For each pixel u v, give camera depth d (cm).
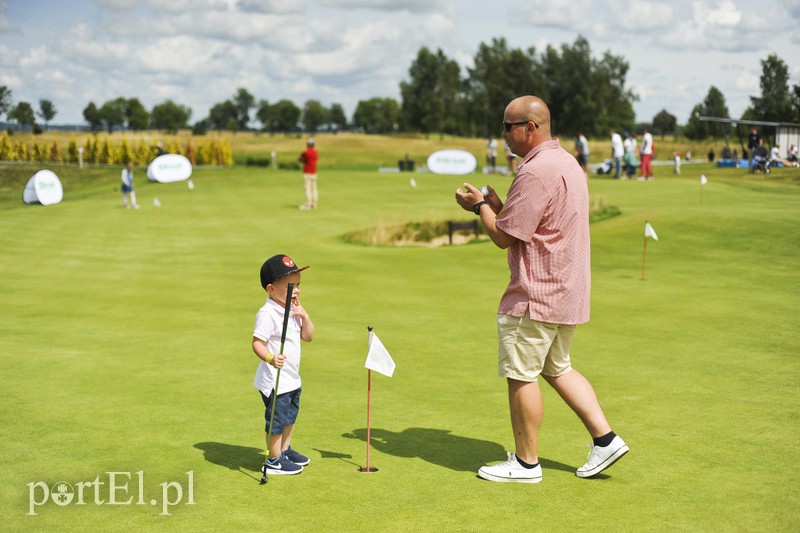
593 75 12144
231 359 867
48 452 558
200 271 1572
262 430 617
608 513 453
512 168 3884
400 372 805
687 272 1392
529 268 504
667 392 718
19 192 4972
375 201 2898
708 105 11731
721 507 459
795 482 497
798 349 881
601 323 1027
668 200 2344
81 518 444
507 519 446
